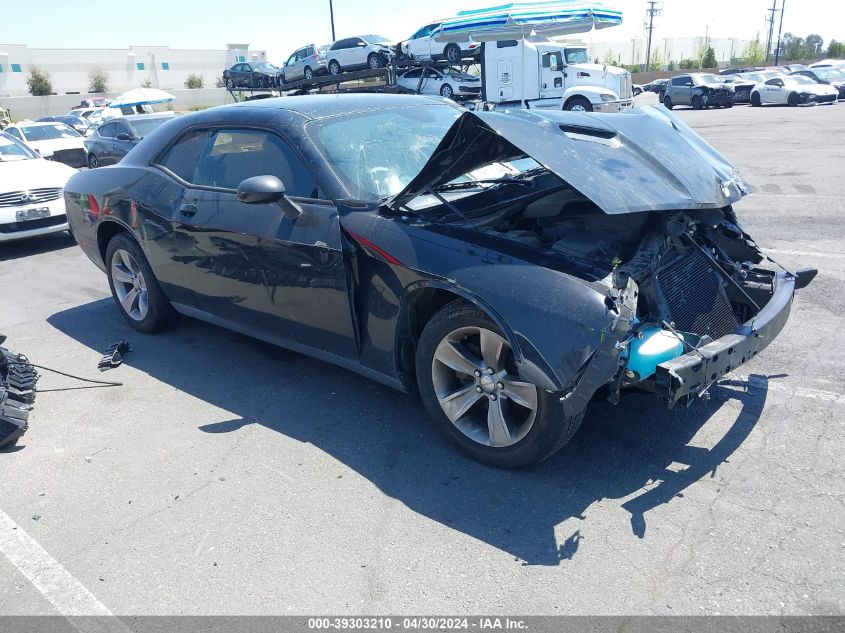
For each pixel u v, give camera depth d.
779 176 10.45
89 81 74.19
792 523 2.68
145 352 4.86
